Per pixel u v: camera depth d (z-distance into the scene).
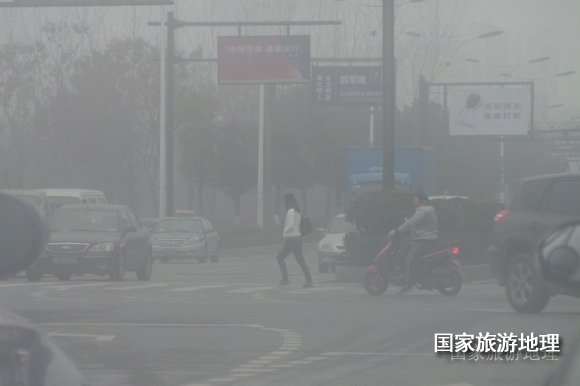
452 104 111.88
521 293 30.19
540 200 30.83
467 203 52.69
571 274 11.29
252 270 62.00
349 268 48.22
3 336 6.80
